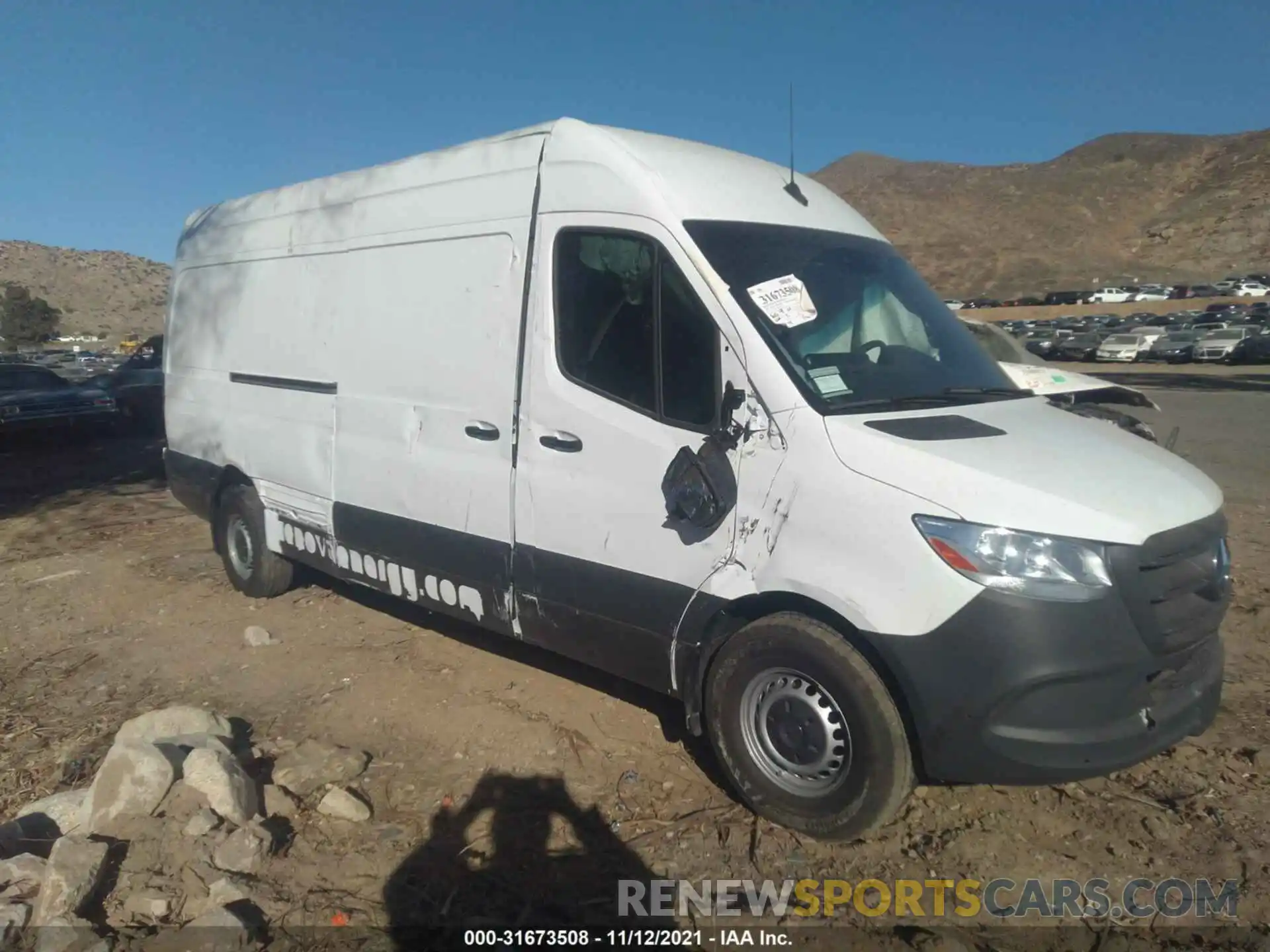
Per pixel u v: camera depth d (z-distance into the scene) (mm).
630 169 4285
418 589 5348
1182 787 4207
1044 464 3611
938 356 4535
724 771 4227
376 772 4531
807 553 3666
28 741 4961
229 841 3811
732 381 3893
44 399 16984
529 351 4602
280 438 6320
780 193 4707
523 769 4504
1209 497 3867
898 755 3592
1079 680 3361
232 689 5539
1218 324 46000
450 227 5055
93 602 7207
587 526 4371
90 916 3494
